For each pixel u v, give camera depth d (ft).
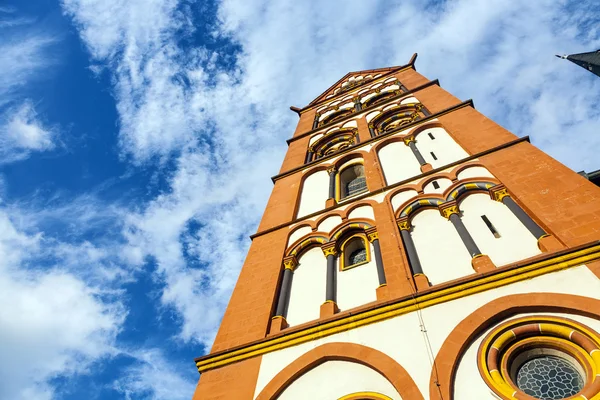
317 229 53.21
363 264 44.16
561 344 27.35
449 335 30.48
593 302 27.73
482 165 48.29
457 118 64.39
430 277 37.99
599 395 23.30
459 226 41.60
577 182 38.27
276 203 65.98
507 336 28.84
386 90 107.34
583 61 81.30
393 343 32.12
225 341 39.93
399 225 46.09
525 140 48.98
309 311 41.34
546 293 29.81
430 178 51.80
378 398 29.45
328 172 70.69
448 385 27.27
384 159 65.41
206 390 35.45
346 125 92.38
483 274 33.32
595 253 30.42
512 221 39.24
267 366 35.58
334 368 33.17
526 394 25.31
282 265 49.19
